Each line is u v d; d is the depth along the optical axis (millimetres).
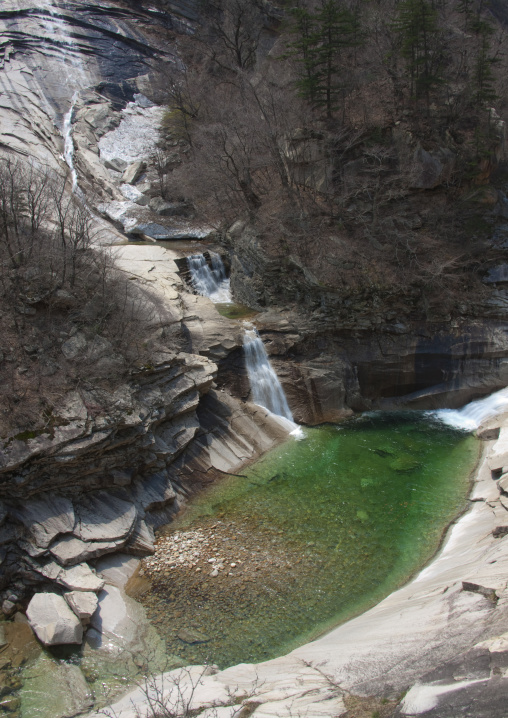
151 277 25844
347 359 27125
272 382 25719
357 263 27469
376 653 12148
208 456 21859
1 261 19438
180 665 13797
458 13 39125
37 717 12312
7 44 45719
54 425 17094
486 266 29609
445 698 9812
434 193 30031
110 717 11672
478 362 27984
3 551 16062
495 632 11383
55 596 15039
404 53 31641
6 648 14125
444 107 32062
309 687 11383
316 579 16625
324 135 30156
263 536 18453
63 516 16844
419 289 27625
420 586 15555
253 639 14547
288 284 27984
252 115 32031
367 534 18547
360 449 23703
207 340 24219
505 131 33250
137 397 19516
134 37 50000
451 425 26062
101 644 14336
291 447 23688
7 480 16203
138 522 18188
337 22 30359
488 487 20438
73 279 20375
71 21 49062
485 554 15836
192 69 48594
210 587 16266
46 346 18828
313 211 29359
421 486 21172
